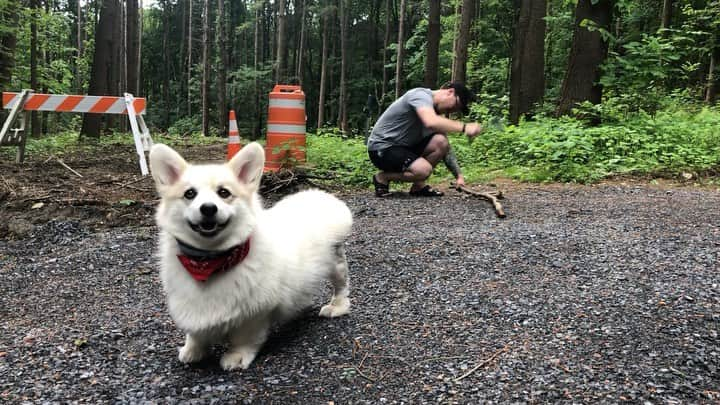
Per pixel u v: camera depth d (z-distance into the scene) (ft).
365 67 98.94
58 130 66.74
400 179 16.55
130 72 56.90
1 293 9.35
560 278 8.84
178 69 139.64
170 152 6.07
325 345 6.89
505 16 59.26
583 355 6.29
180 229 5.88
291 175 18.33
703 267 9.00
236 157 6.14
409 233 12.01
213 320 5.93
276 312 6.72
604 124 22.29
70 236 12.85
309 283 7.00
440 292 8.51
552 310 7.59
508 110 33.01
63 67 57.16
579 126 21.49
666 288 8.13
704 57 44.21
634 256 9.71
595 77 23.09
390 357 6.49
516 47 32.04
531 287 8.50
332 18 96.22
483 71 51.67
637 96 23.17
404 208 14.80
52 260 11.12
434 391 5.69
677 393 5.44
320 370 6.24
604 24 22.91
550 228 11.91
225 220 5.61
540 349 6.48
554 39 47.62
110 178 18.76
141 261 10.91
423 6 69.15
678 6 46.70
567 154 19.58
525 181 18.86
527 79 30.86
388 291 8.71
